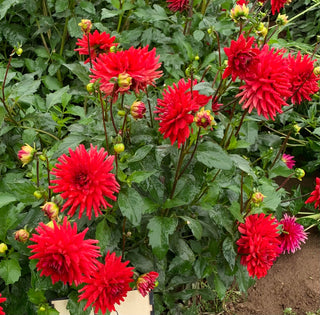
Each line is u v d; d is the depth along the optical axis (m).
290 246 0.76
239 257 0.59
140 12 0.78
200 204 0.55
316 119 0.95
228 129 0.62
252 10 0.74
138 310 0.50
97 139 0.50
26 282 0.54
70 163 0.39
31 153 0.44
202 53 0.86
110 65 0.44
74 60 0.92
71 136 0.52
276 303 0.77
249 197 0.57
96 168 0.39
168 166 0.57
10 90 0.62
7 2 0.76
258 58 0.47
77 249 0.37
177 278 0.65
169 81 0.76
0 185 0.59
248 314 0.75
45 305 0.47
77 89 0.77
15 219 0.49
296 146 1.00
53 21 0.84
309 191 0.94
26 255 0.50
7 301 0.52
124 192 0.46
